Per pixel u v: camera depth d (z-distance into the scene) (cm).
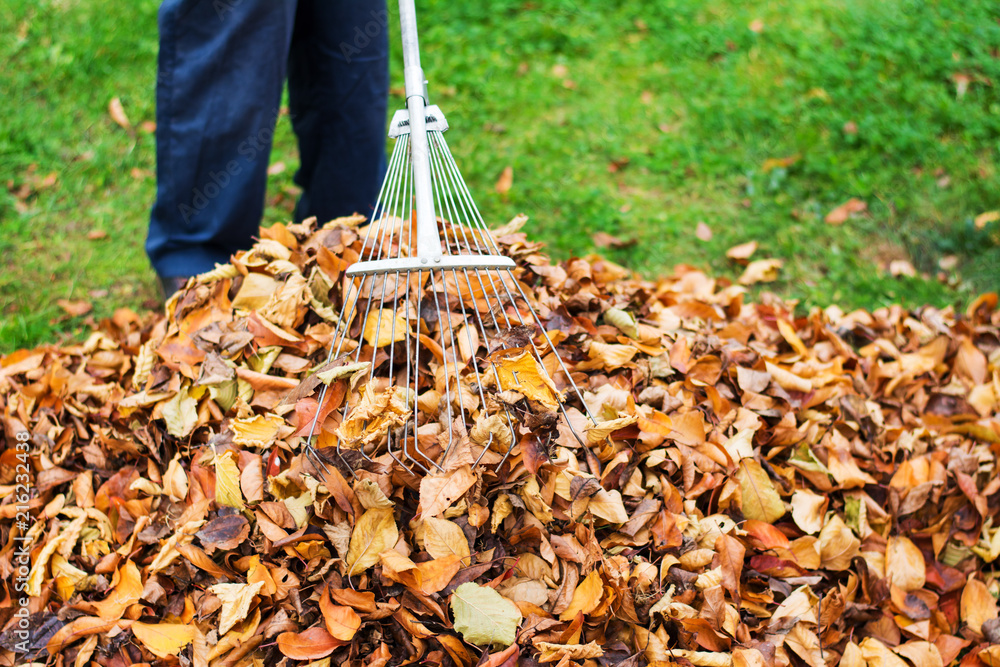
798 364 199
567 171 286
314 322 174
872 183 288
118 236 247
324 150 226
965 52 362
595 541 155
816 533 173
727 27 370
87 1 340
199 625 154
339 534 154
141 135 287
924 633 168
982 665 167
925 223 274
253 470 158
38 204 253
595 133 306
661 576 158
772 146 304
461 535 153
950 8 390
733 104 323
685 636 155
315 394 162
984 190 285
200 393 170
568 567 155
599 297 191
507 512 156
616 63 348
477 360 166
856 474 178
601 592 152
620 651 154
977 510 180
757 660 154
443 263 160
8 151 268
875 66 346
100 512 167
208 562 156
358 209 231
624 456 162
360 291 172
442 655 150
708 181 287
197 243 213
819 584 171
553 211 266
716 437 172
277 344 170
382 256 180
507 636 148
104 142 280
